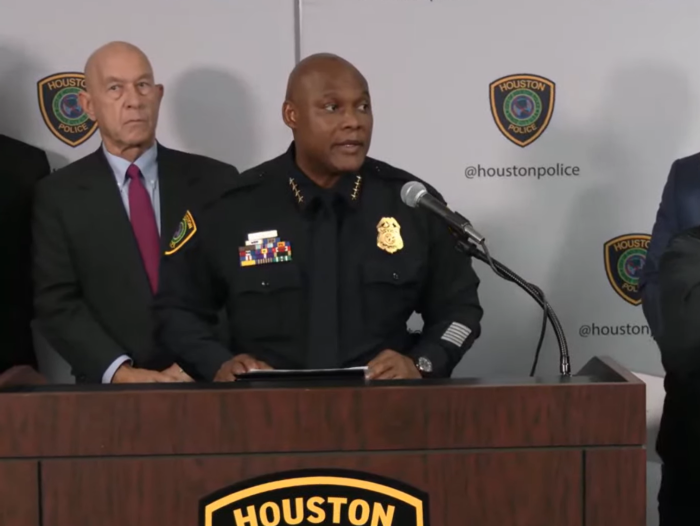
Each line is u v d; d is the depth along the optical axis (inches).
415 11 111.3
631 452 52.7
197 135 111.7
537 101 112.2
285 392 52.7
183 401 52.6
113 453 52.5
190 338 81.6
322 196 83.6
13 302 103.6
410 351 80.2
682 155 112.4
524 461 52.9
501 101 112.3
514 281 67.6
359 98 80.3
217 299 86.4
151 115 104.3
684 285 80.0
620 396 52.7
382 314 82.2
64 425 52.4
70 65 110.5
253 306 82.2
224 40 111.0
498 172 112.7
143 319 101.8
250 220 83.7
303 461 52.7
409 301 83.3
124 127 102.8
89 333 99.1
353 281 82.4
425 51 111.7
